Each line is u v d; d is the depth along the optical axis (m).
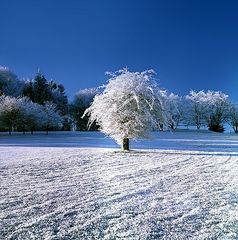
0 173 11.48
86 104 88.75
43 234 5.40
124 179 10.48
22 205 7.13
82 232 5.52
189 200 7.76
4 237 5.25
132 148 24.30
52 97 92.75
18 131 71.62
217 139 40.09
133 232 5.54
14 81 90.94
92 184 9.57
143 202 7.52
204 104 84.44
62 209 6.85
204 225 5.94
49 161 15.27
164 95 21.48
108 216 6.41
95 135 54.50
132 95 20.64
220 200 7.79
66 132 67.88
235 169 13.02
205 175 11.42
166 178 10.73
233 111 83.31
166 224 5.98
